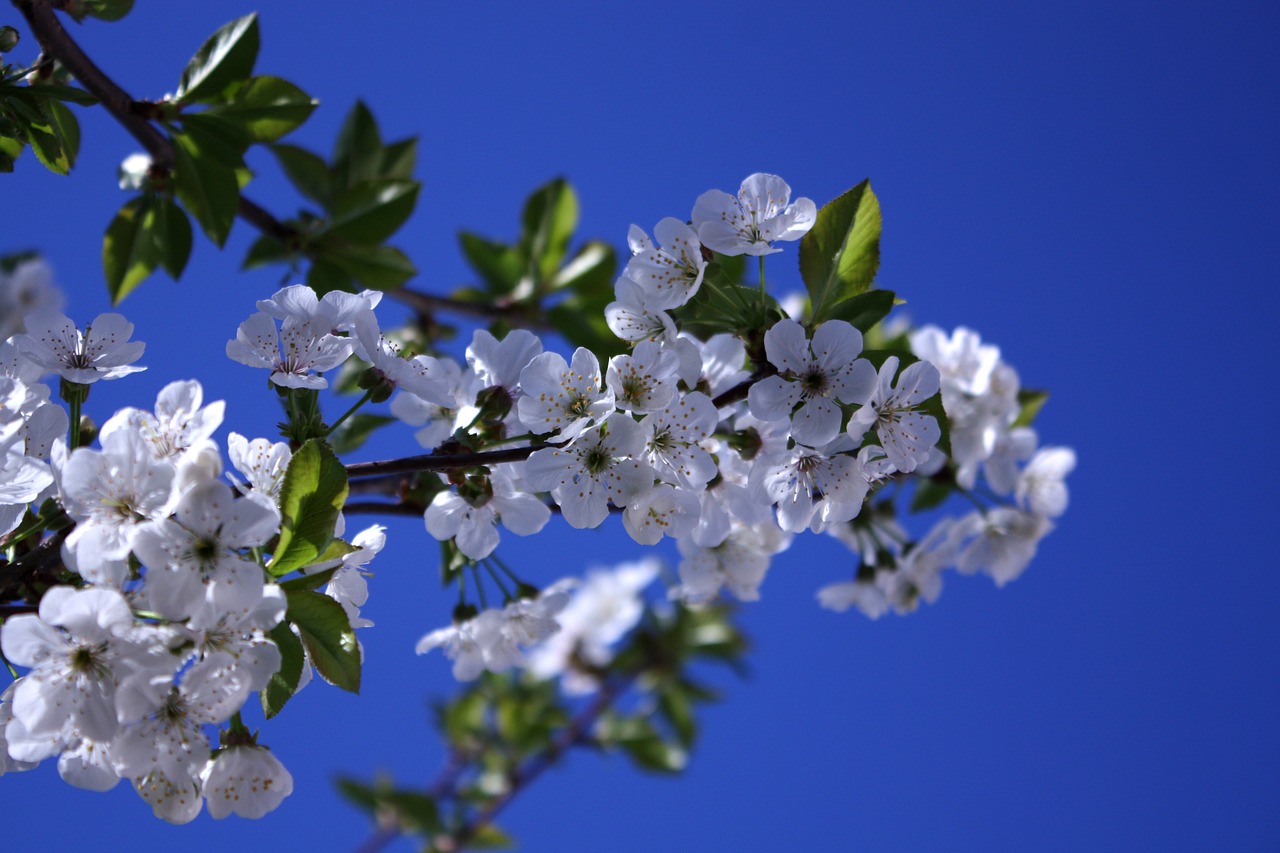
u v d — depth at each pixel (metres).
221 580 0.69
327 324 0.73
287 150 0.92
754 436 0.76
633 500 0.73
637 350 0.73
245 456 0.72
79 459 0.69
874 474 0.75
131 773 0.69
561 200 1.03
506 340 0.76
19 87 0.78
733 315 0.75
